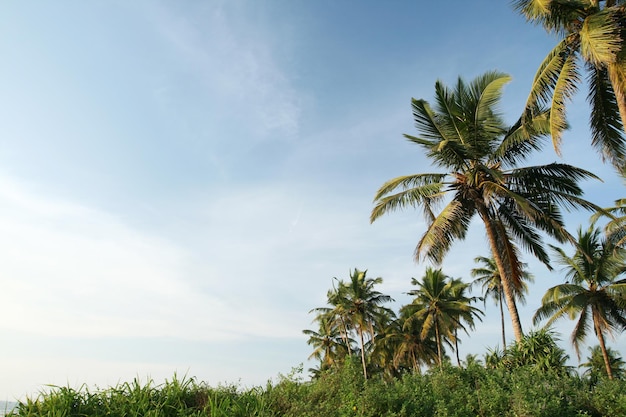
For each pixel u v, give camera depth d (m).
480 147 17.58
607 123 13.38
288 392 9.22
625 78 11.30
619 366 44.16
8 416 6.73
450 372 10.66
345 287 43.28
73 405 7.21
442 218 16.98
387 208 18.44
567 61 12.12
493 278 41.06
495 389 8.75
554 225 16.44
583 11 12.05
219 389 8.70
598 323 26.94
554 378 9.89
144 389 7.75
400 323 46.12
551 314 29.22
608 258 25.53
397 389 9.25
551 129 12.09
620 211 23.39
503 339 42.56
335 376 10.17
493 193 16.94
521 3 12.61
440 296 39.66
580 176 16.17
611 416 7.91
